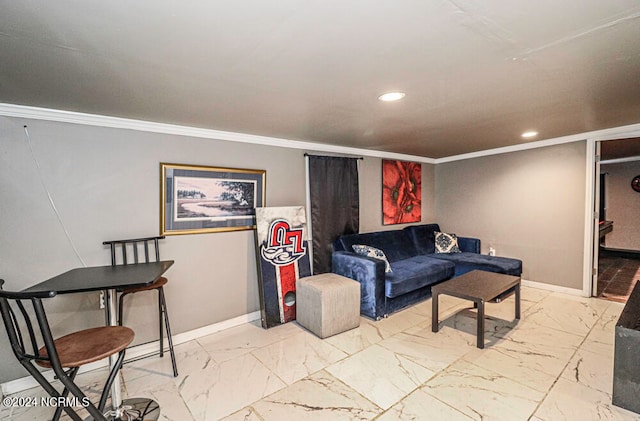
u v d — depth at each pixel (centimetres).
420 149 446
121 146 254
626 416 179
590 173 372
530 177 428
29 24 118
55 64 154
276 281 321
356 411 187
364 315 336
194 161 291
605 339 274
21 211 217
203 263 298
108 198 248
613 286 433
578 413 182
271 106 227
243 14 115
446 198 538
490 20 123
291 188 362
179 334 285
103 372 238
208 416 186
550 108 247
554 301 371
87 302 240
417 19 121
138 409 191
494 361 240
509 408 187
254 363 244
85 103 213
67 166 232
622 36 137
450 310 351
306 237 350
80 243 238
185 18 117
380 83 187
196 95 201
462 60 159
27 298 123
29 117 218
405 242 457
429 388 207
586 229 381
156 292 271
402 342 274
